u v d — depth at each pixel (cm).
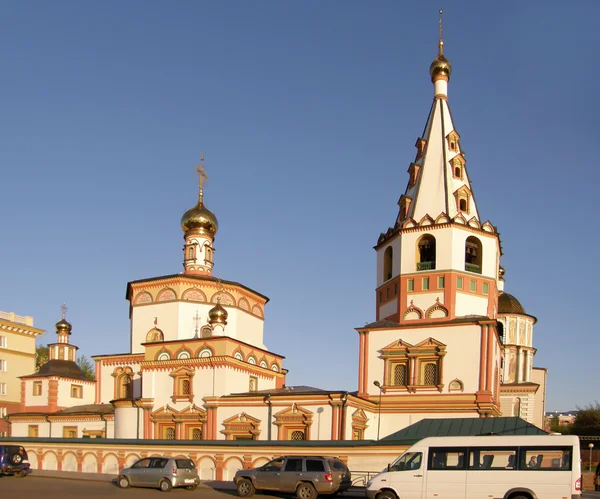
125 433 4588
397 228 4750
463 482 2411
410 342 4447
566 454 2330
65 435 5450
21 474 3822
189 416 4375
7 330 7194
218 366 4409
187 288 5159
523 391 6612
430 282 4528
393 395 4422
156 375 4584
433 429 3391
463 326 4328
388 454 3241
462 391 4244
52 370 5888
